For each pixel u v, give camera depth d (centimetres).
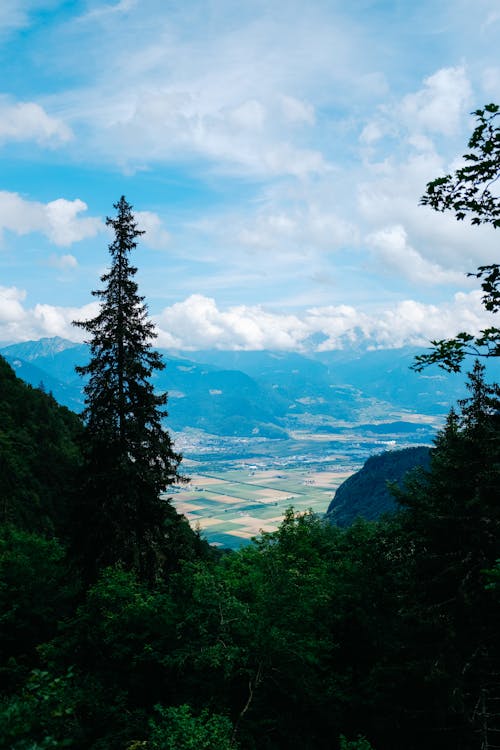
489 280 870
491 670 1260
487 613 1212
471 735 1263
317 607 1463
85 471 1878
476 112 773
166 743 812
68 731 912
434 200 893
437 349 867
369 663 1591
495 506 1282
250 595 1502
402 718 1365
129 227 1939
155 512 1911
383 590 1688
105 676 1205
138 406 1906
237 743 965
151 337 1989
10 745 619
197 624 1189
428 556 1360
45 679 847
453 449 1362
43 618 1711
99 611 1359
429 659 1289
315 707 1335
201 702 1134
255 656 1156
